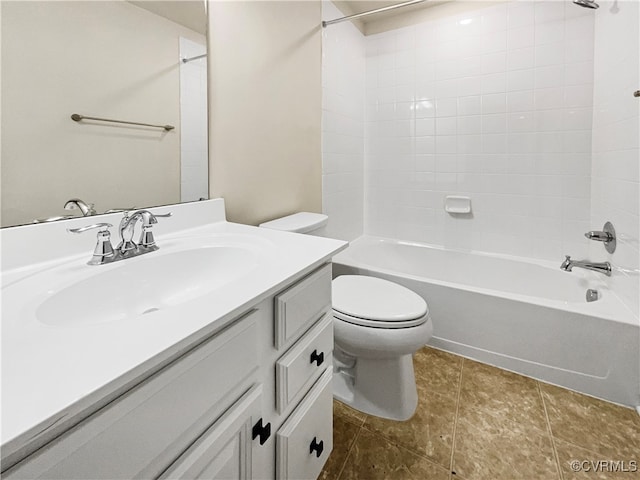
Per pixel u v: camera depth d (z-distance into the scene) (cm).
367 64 248
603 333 135
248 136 141
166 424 44
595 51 179
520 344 154
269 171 155
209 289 87
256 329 61
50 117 77
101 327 46
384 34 239
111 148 90
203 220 117
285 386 70
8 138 70
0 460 28
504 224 215
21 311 53
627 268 142
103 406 37
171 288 85
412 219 246
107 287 73
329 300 89
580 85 186
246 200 142
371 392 132
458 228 230
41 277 68
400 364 129
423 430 123
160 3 100
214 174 125
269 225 145
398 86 239
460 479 103
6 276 68
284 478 72
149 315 50
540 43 193
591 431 120
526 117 201
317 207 198
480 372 157
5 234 70
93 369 37
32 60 73
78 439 34
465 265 224
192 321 48
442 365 163
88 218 84
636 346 129
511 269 208
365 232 262
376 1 215
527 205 207
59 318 62
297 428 75
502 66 204
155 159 102
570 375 143
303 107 178
